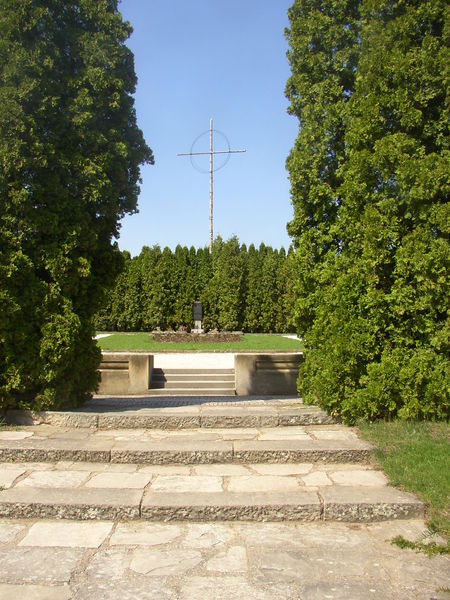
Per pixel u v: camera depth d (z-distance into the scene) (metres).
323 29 7.07
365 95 6.34
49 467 4.79
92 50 6.42
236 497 4.05
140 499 3.98
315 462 4.95
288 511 3.90
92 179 6.30
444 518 3.79
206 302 31.39
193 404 7.49
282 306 31.89
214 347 20.08
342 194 6.44
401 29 6.12
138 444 5.15
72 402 6.71
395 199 5.94
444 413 5.77
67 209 6.26
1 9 6.15
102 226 6.78
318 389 6.18
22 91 5.86
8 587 2.95
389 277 6.08
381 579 3.06
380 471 4.70
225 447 5.03
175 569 3.17
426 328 5.79
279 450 4.95
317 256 7.00
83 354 6.70
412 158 5.83
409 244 5.78
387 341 5.97
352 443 5.19
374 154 5.98
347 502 3.92
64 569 3.15
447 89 5.83
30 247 6.18
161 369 12.76
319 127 6.85
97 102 6.46
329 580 3.05
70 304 6.25
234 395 11.50
